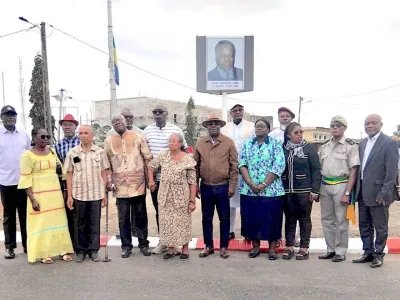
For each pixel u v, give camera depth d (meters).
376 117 5.16
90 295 4.32
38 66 30.58
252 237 5.57
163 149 6.02
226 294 4.34
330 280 4.75
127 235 5.75
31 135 5.73
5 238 5.69
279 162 5.38
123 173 5.60
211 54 16.53
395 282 4.67
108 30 14.52
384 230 5.21
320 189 5.57
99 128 23.42
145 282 4.71
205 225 5.77
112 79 14.59
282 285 4.60
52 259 5.64
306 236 5.58
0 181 5.60
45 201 5.45
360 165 5.30
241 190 5.71
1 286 4.59
